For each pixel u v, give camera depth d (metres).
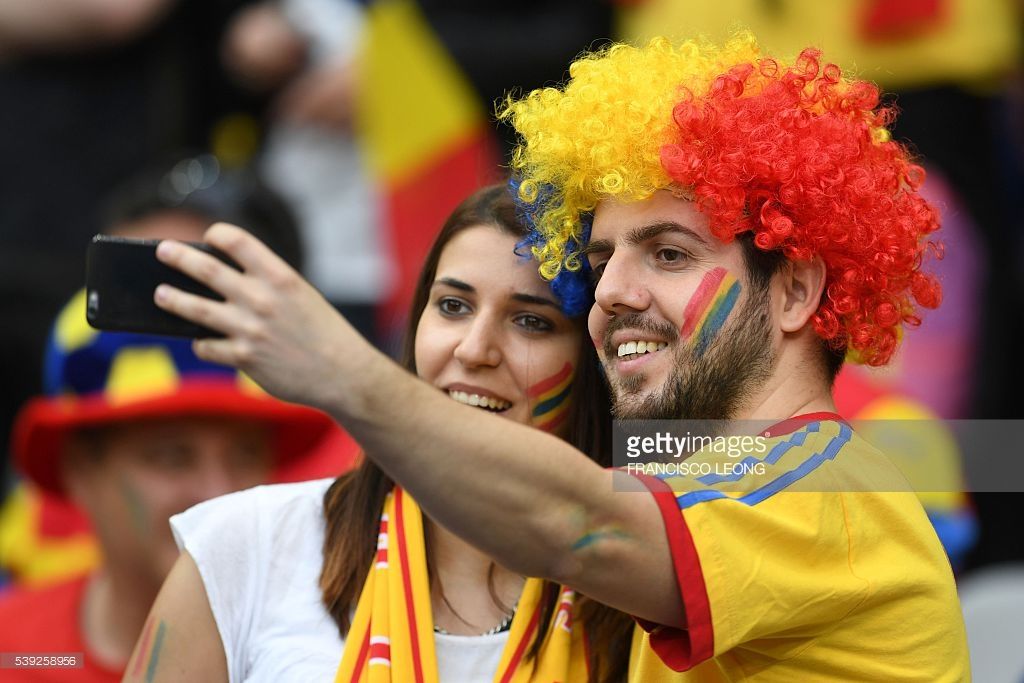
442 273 8.60
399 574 8.33
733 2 15.77
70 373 11.68
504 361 8.52
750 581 7.07
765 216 7.91
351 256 16.42
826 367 8.36
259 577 8.40
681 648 7.16
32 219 17.56
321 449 12.85
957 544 12.48
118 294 6.51
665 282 7.97
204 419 11.60
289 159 16.64
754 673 7.61
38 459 12.29
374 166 16.17
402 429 6.61
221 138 17.11
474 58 16.30
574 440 8.73
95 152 17.56
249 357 6.46
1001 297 16.83
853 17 15.91
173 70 17.14
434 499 6.73
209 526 8.43
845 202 8.04
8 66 17.55
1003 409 16.64
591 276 8.52
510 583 8.65
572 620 8.47
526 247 8.44
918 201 8.68
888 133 8.91
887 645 7.57
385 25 16.19
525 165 8.74
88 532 14.33
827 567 7.37
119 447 11.62
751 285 8.00
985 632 12.73
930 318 16.03
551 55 16.39
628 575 7.00
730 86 8.16
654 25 16.08
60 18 17.20
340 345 6.54
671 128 8.02
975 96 16.55
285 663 8.13
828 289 8.16
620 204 8.08
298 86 16.72
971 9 16.20
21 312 17.39
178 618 8.23
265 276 6.52
